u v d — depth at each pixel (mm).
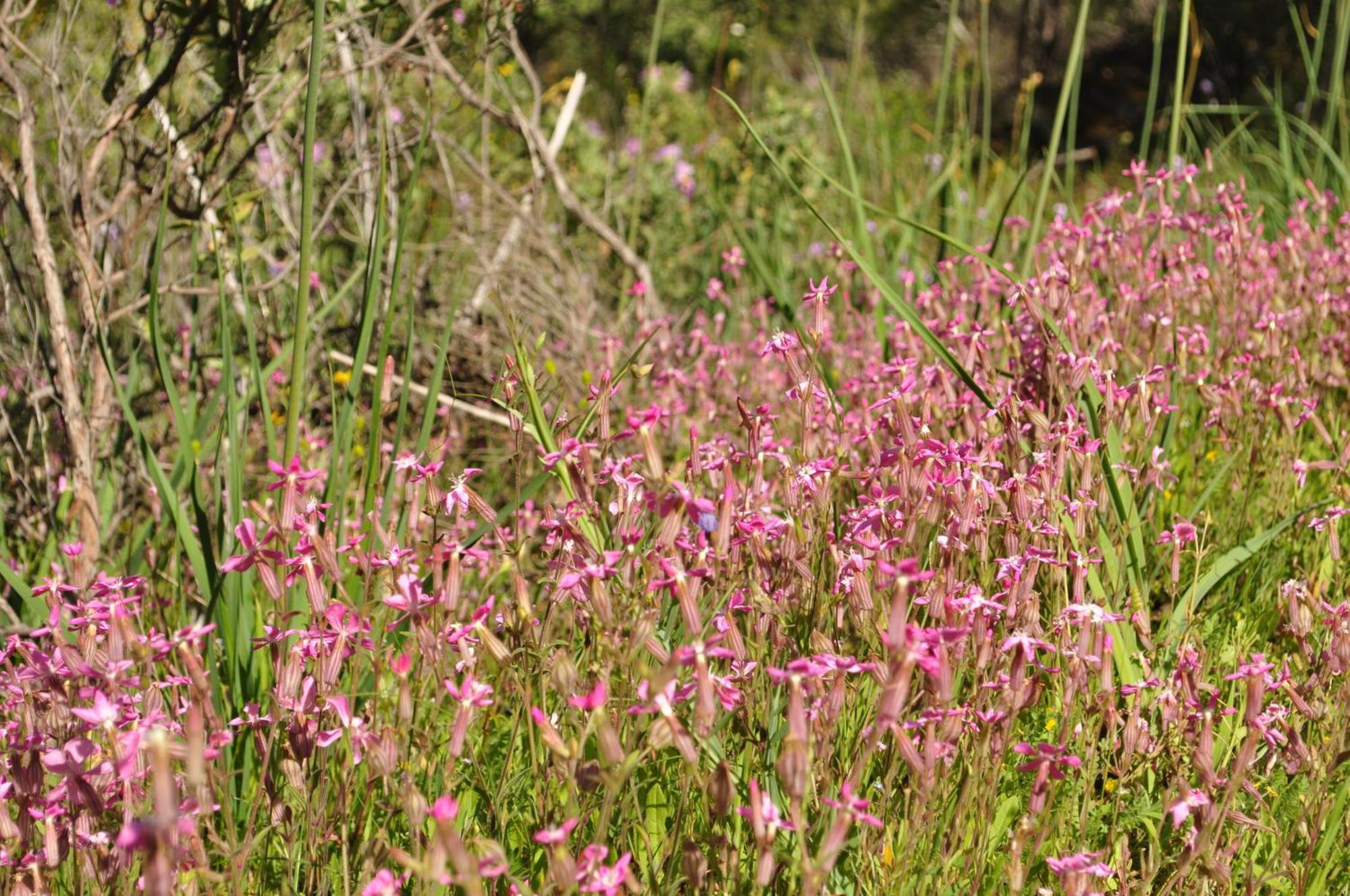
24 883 1796
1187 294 4086
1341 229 4859
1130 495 2850
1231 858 2143
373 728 2088
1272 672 2564
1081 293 3543
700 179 6816
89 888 1949
